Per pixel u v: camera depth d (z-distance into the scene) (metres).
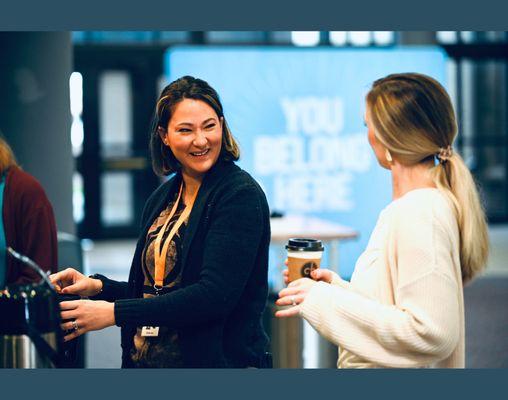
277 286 6.16
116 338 5.56
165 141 2.03
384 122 1.69
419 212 1.63
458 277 1.63
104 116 11.57
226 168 2.01
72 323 1.87
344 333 1.64
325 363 3.97
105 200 11.68
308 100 8.80
